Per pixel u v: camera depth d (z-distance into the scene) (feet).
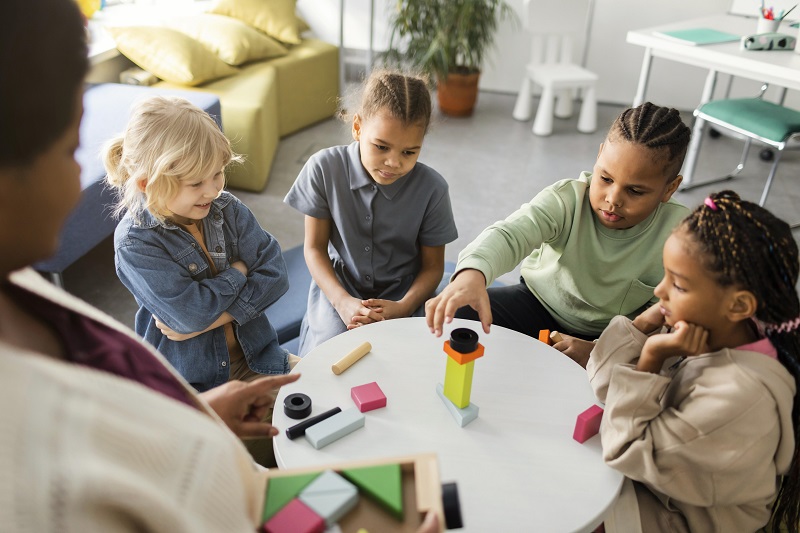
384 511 1.89
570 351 4.17
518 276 8.13
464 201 9.87
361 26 14.14
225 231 4.55
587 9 12.60
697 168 11.41
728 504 3.11
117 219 6.99
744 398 2.89
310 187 5.06
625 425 3.09
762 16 9.73
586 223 4.65
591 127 12.73
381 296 5.38
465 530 2.72
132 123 3.91
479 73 12.90
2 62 1.11
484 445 3.19
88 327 1.64
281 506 1.87
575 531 2.75
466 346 3.11
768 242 2.85
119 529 1.13
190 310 4.22
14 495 1.00
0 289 1.46
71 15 1.22
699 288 2.95
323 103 12.55
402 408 3.40
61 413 1.09
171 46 9.70
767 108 9.46
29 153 1.18
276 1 12.12
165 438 1.26
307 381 3.56
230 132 9.37
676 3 13.12
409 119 4.37
